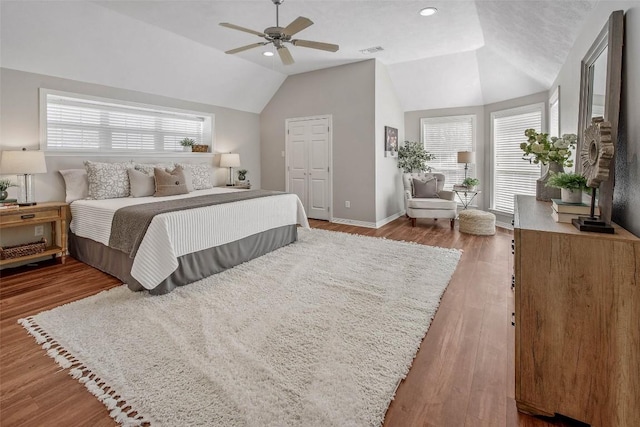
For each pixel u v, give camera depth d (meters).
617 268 1.32
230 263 3.44
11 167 3.33
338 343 2.03
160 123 5.29
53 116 4.10
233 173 6.28
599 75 2.08
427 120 6.61
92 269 3.49
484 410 1.52
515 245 1.49
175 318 2.35
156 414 1.48
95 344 2.03
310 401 1.54
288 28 2.81
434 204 5.54
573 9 2.43
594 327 1.37
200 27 4.09
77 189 3.96
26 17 3.30
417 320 2.32
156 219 2.76
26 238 3.71
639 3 1.47
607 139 1.43
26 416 1.48
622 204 1.65
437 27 4.13
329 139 5.96
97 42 3.88
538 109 4.93
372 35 4.37
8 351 1.97
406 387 1.67
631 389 1.31
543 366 1.46
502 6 3.08
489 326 2.28
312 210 6.31
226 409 1.50
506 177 5.64
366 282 3.03
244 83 5.92
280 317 2.36
